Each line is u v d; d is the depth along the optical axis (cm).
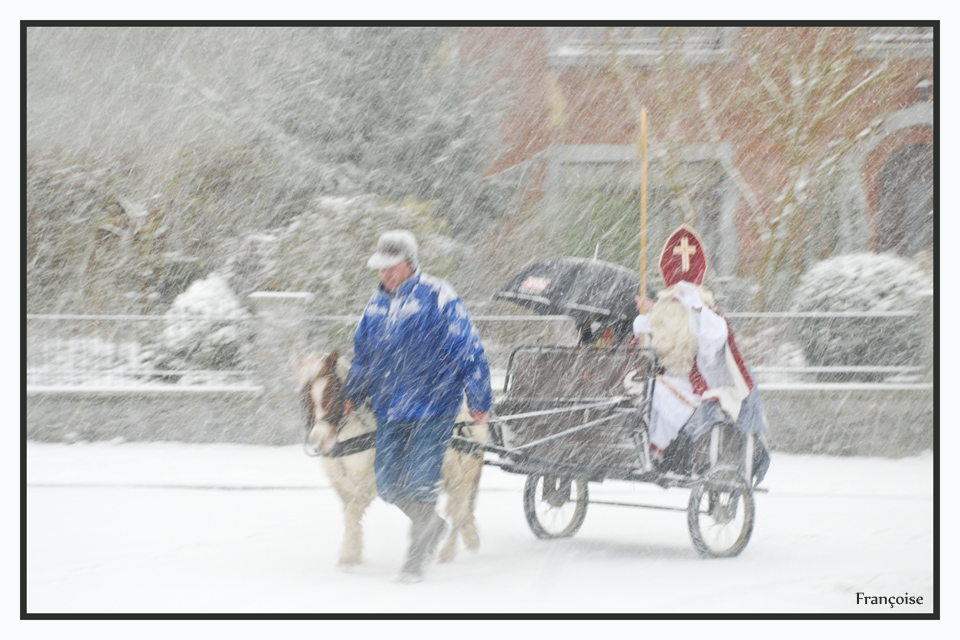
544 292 1496
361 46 2541
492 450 1030
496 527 1223
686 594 891
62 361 1786
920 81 2638
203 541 1102
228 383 1808
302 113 2534
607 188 2692
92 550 1049
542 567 998
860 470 1616
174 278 2512
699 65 2559
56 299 2512
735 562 1027
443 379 940
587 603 855
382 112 2536
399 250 942
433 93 2561
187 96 2659
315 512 1278
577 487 1173
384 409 943
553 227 2672
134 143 2700
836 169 2538
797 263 2514
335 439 930
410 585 916
